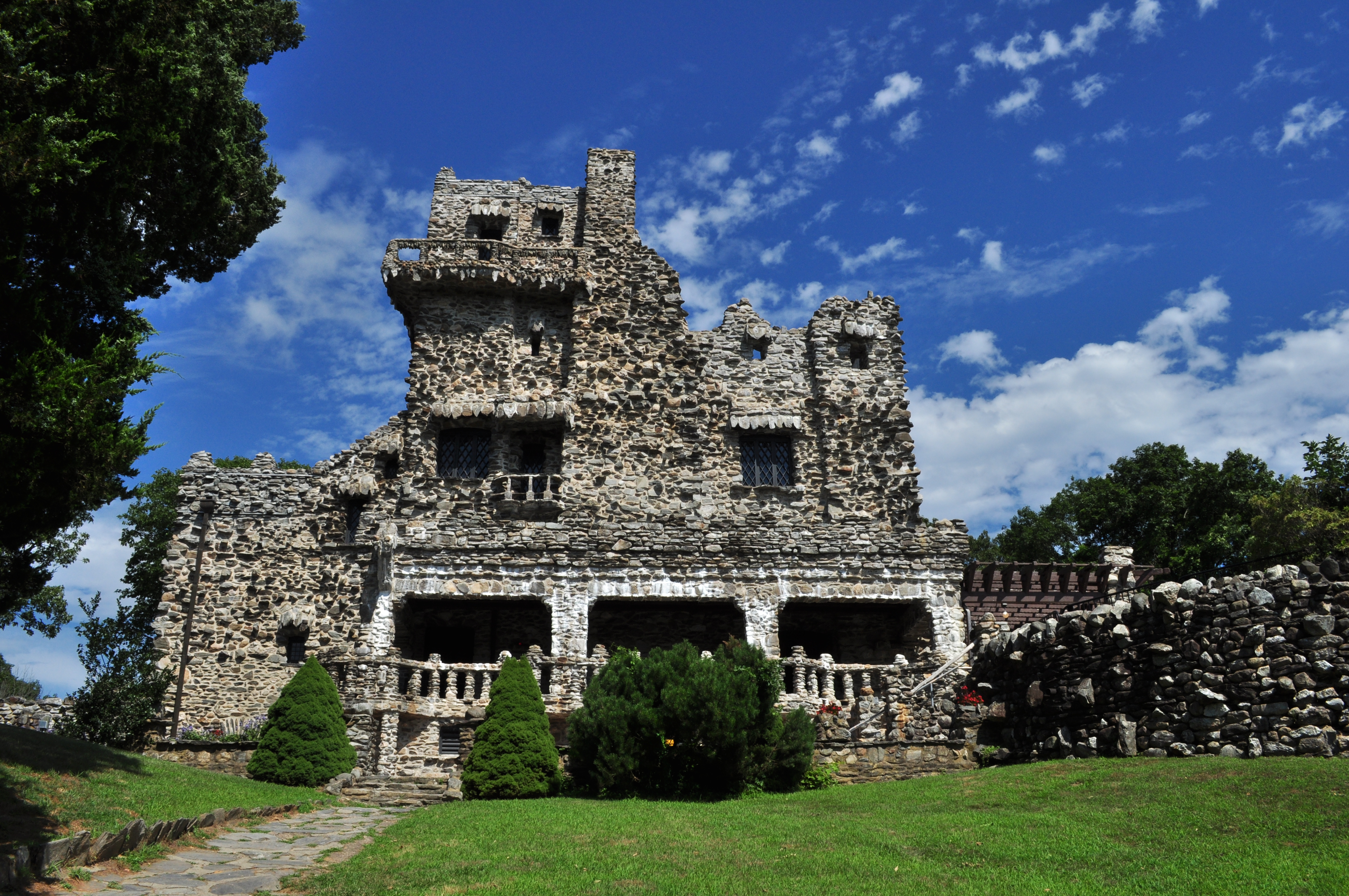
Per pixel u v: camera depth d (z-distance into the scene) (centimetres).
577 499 3334
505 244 3716
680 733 2105
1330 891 1172
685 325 3609
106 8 1427
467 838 1603
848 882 1289
